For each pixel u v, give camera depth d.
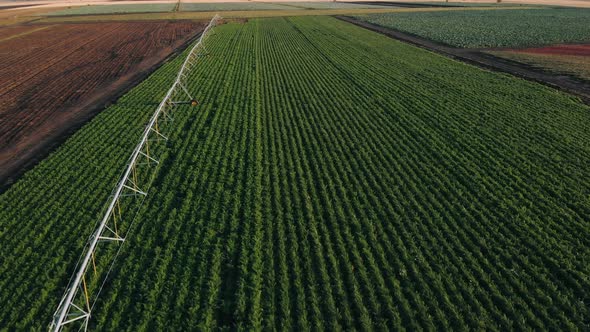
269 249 16.23
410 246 16.50
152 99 34.12
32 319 13.48
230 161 23.50
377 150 24.41
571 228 17.50
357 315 13.43
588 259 15.80
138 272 15.34
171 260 15.89
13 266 15.68
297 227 17.80
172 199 19.84
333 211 18.72
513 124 28.00
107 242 16.91
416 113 30.44
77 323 13.34
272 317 13.27
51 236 17.27
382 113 30.64
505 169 22.17
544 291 14.45
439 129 27.44
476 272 15.20
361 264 15.50
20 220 18.50
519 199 19.69
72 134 28.05
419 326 12.99
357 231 17.38
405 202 19.27
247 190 20.12
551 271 15.38
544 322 13.23
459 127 27.69
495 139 25.62
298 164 22.61
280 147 24.88
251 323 13.05
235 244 16.69
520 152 24.06
